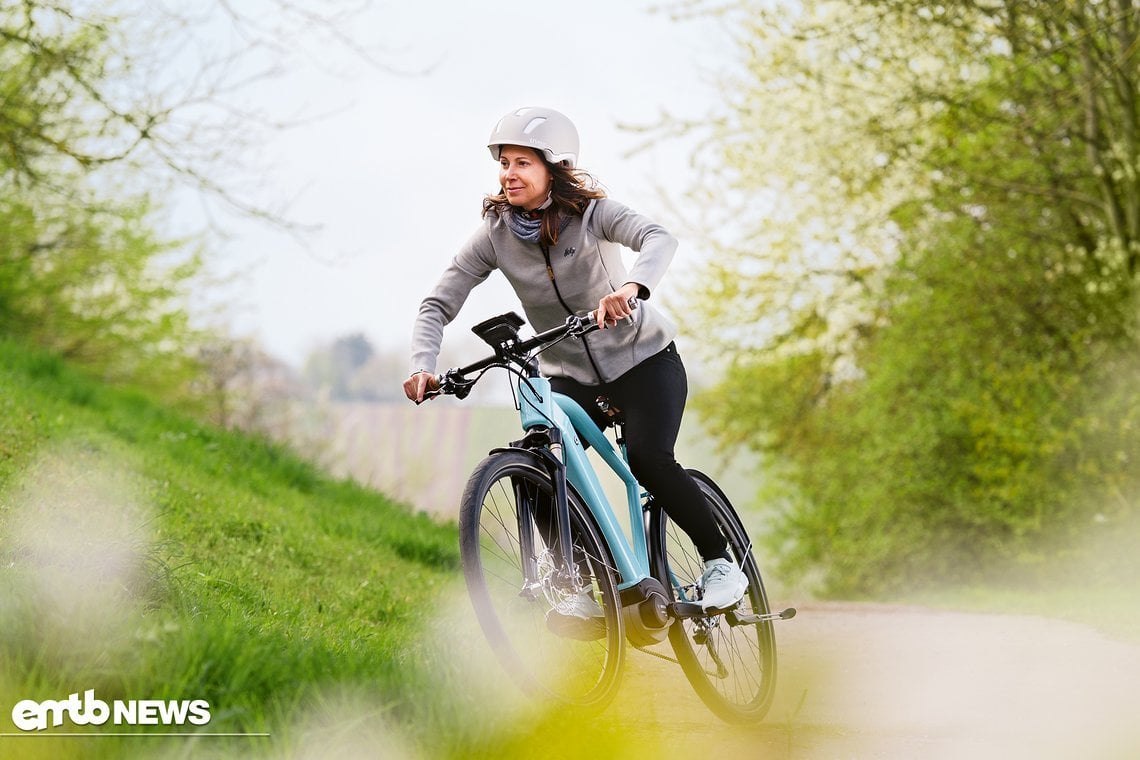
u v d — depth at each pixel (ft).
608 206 19.74
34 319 113.09
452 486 246.06
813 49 77.87
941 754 18.07
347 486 59.52
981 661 27.30
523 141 19.08
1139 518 69.31
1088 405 73.56
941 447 81.82
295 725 14.07
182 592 20.45
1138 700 22.03
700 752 17.70
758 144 83.71
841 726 20.51
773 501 106.63
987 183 76.43
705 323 97.66
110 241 108.17
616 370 20.26
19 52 59.11
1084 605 41.68
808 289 92.84
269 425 174.81
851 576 95.50
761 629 22.57
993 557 82.94
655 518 21.54
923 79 74.43
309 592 30.55
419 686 15.76
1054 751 18.20
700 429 109.60
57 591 16.19
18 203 96.17
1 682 14.15
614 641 18.85
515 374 19.38
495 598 18.89
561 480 18.76
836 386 101.14
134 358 124.16
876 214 87.25
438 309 20.59
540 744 15.71
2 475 31.32
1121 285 73.36
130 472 38.96
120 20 51.01
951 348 79.92
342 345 369.71
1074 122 72.18
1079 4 63.10
